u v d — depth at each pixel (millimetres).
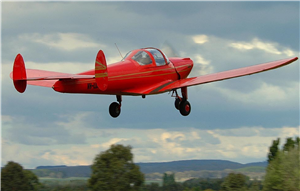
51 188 44938
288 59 55750
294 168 45719
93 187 42438
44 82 60812
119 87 56000
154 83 60844
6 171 43906
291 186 45000
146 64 59656
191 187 48625
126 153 43344
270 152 54469
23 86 48844
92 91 53062
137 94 58719
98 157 43125
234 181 47312
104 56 49750
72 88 51406
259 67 57312
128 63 57750
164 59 62938
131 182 42781
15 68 48500
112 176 42219
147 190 45375
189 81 60812
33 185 44844
